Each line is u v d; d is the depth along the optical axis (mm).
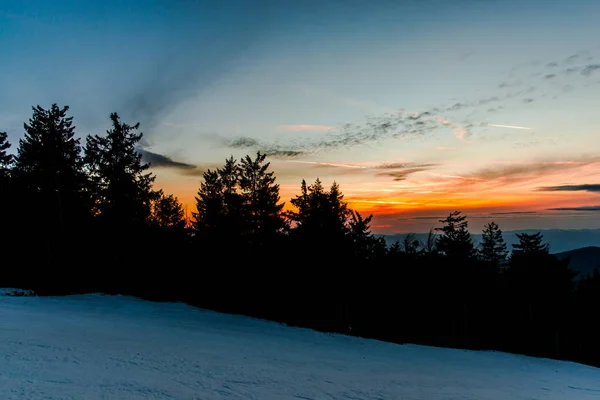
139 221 33312
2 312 17391
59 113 31922
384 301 33219
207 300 31609
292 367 11969
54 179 30938
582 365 24828
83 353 10117
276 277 30172
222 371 9859
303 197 30500
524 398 11188
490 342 35438
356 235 30281
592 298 40469
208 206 33469
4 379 6844
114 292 30578
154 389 7203
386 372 13406
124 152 32906
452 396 10164
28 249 32094
